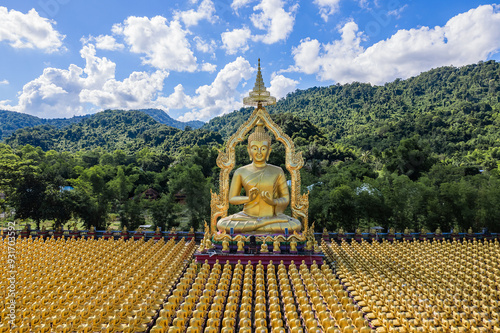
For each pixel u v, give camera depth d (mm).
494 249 19938
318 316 10844
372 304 12047
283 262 16891
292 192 20000
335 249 20516
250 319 10820
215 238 18297
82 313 11078
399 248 20141
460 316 10727
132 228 34625
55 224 32906
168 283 14969
